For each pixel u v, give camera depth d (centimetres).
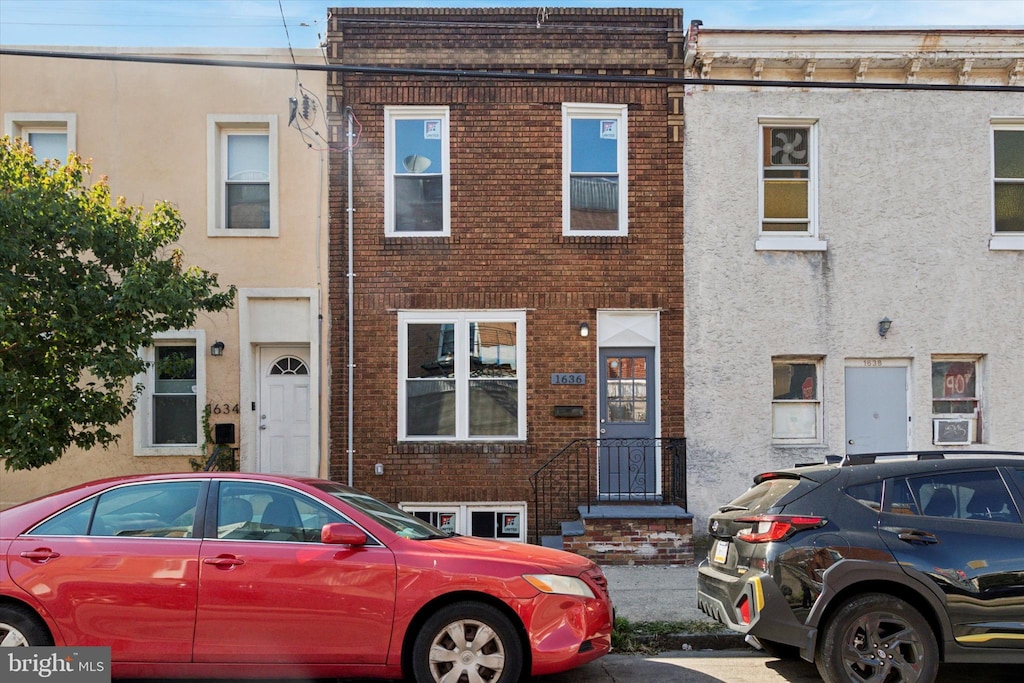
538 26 1137
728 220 1132
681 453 1103
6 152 801
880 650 532
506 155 1131
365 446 1112
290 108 1101
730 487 1114
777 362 1145
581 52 1141
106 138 1129
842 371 1124
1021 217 1159
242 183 1154
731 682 607
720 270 1128
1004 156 1164
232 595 527
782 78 1143
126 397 1103
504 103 1134
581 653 548
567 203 1137
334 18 1133
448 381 1133
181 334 1124
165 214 874
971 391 1148
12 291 727
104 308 792
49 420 756
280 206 1132
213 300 873
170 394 1136
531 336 1118
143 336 816
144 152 1130
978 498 564
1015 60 1128
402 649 532
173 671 526
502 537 1116
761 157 1150
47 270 765
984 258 1136
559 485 1105
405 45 1137
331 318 1123
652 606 805
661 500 1105
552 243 1123
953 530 549
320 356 1121
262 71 1136
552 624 543
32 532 544
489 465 1107
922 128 1141
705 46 1120
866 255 1132
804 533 552
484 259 1124
